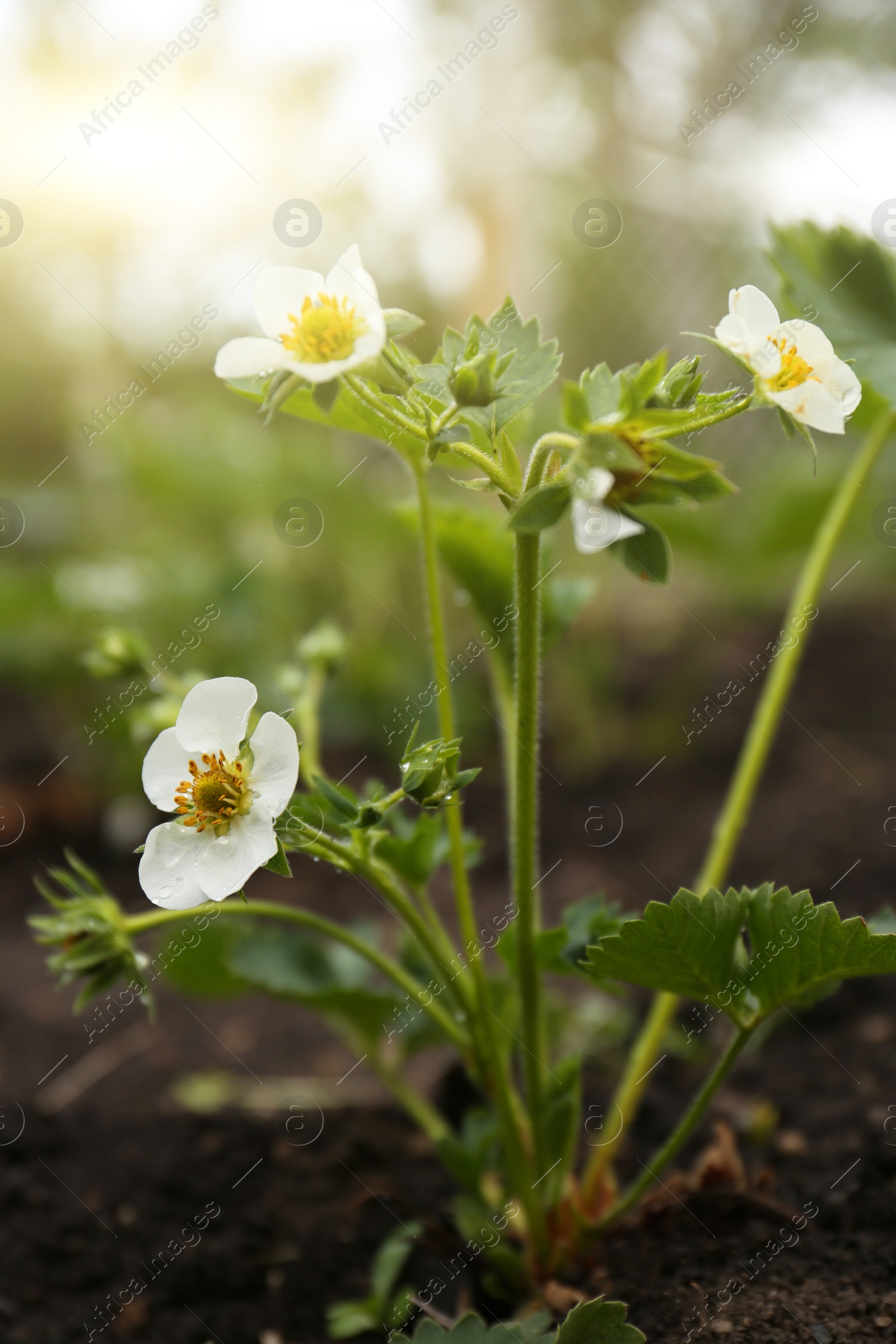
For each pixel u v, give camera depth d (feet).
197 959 1.47
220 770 1.12
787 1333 1.19
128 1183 1.43
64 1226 1.37
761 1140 1.43
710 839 2.49
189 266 4.14
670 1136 1.47
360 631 3.52
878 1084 1.47
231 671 3.04
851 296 1.44
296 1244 1.37
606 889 2.37
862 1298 1.20
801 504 3.29
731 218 5.08
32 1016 2.00
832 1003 1.64
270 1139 1.48
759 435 4.59
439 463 1.27
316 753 1.37
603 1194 1.31
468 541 1.38
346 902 2.50
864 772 2.62
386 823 1.30
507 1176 1.35
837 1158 1.37
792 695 3.22
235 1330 1.30
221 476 3.44
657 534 1.08
